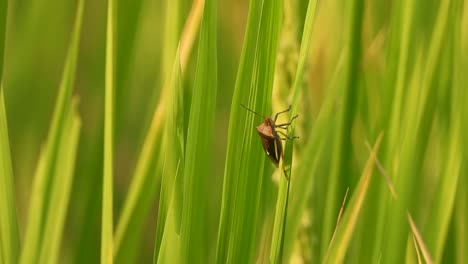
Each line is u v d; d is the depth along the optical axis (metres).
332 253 0.40
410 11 0.40
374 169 0.41
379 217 0.41
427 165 0.44
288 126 0.38
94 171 0.45
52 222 0.42
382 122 0.41
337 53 0.44
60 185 0.42
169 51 0.41
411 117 0.40
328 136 0.44
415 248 0.41
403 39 0.41
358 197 0.40
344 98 0.42
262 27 0.37
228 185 0.38
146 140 0.41
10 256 0.40
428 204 0.44
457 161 0.41
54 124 0.42
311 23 0.37
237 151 0.37
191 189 0.38
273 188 0.41
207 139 0.38
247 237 0.38
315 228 0.43
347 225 0.40
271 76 0.37
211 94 0.37
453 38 0.41
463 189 0.42
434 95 0.41
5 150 0.40
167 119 0.38
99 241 0.45
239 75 0.37
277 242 0.38
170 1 0.41
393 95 0.41
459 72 0.41
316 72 0.44
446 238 0.42
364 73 0.42
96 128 0.45
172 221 0.38
